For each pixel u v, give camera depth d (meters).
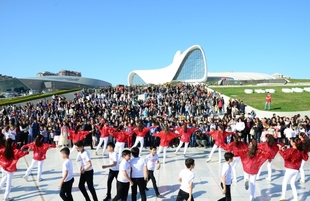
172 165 13.85
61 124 20.92
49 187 10.42
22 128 20.44
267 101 29.81
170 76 99.62
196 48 96.19
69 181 7.70
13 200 8.98
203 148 19.42
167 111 29.08
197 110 29.80
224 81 56.62
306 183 10.73
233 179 10.91
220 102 30.02
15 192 9.84
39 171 11.30
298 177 11.78
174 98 33.03
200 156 16.28
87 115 26.69
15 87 97.62
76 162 14.89
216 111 29.97
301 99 35.31
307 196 9.16
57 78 103.56
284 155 8.56
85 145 20.88
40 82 100.62
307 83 52.84
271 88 45.25
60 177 11.91
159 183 10.70
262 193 9.45
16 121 22.52
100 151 18.19
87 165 7.98
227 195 7.62
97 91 42.47
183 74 98.75
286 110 29.25
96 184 10.61
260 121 19.59
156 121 20.05
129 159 7.66
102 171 12.68
